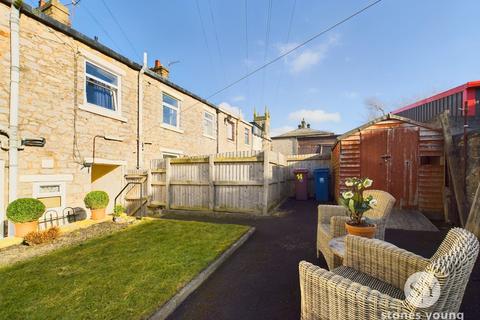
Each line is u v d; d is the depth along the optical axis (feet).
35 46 17.67
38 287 8.90
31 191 17.19
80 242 14.49
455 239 5.16
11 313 7.33
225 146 49.83
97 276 9.78
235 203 24.21
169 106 33.42
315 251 13.44
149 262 11.21
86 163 21.13
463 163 17.80
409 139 22.31
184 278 9.62
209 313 7.87
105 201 20.90
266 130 79.36
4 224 15.71
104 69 23.58
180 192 26.13
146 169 27.45
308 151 82.74
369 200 8.65
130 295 8.37
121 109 25.25
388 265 6.57
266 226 19.35
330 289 5.19
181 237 15.38
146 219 21.26
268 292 9.13
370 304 4.53
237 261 12.14
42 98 18.03
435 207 21.21
